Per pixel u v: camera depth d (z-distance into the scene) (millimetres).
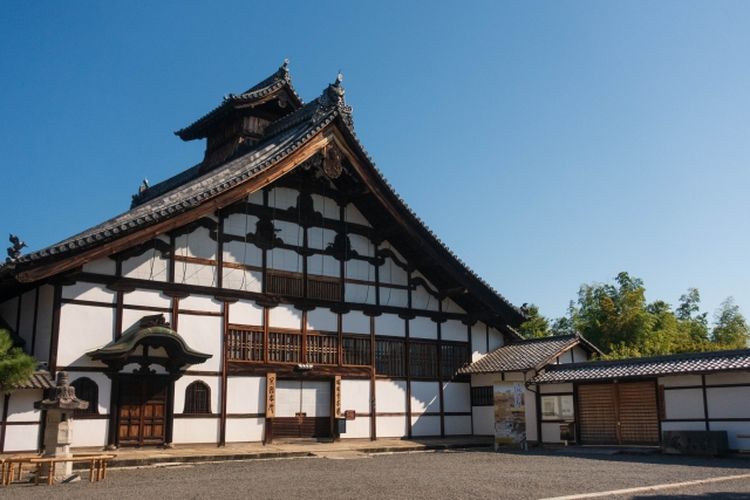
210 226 23172
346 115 25344
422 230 27000
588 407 25266
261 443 22891
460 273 28219
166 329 20344
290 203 25625
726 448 20969
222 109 31047
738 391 21250
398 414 27078
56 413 15031
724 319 61812
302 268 25422
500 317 29688
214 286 22859
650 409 23484
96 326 20125
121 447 19906
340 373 25641
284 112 32031
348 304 26422
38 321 19828
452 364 29328
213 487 13570
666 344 47625
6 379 16109
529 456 21328
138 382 20672
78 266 19328
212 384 22203
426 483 14117
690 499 11828
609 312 50625
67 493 12703
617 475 15562
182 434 21266
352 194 26891
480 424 29031
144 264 21406
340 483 14172
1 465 15047
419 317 28641
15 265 18078
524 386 25531
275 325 24156
